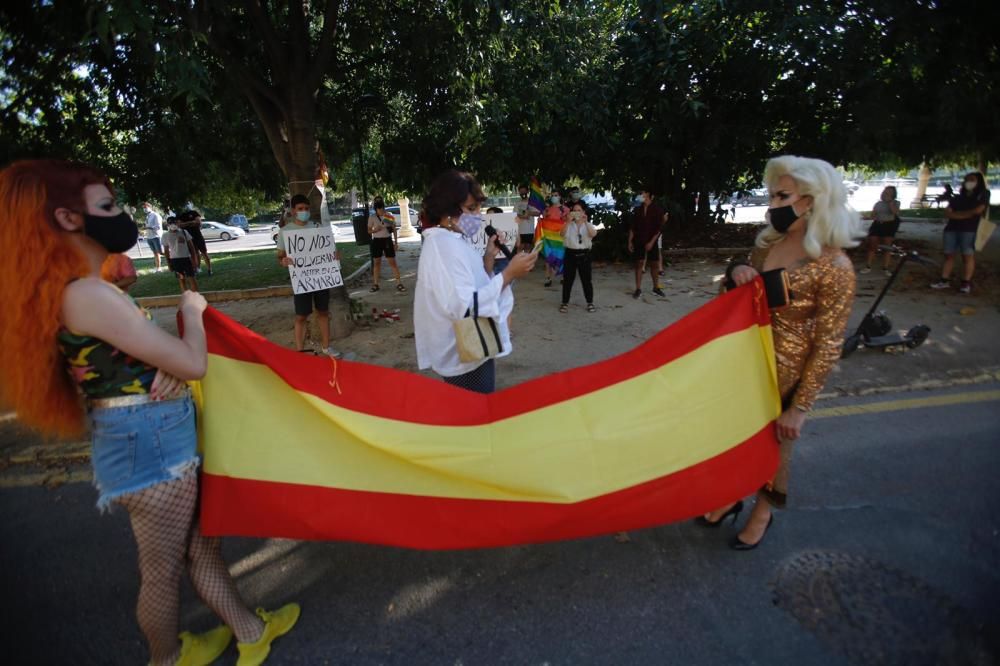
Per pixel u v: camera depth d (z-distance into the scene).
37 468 4.18
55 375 1.88
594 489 2.51
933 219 17.69
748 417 2.63
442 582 2.85
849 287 2.40
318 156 7.47
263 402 2.42
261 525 2.35
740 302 2.63
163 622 2.20
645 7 6.36
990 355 5.62
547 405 2.61
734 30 11.61
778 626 2.48
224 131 9.21
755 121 12.78
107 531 3.40
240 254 22.14
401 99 10.48
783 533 3.10
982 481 3.53
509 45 7.57
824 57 10.12
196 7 4.36
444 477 2.48
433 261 2.73
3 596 2.86
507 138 12.82
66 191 1.72
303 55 6.64
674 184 14.17
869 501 3.36
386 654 2.43
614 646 2.41
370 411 2.47
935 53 9.41
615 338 6.83
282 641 2.50
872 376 5.18
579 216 7.98
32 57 5.53
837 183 2.35
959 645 2.33
